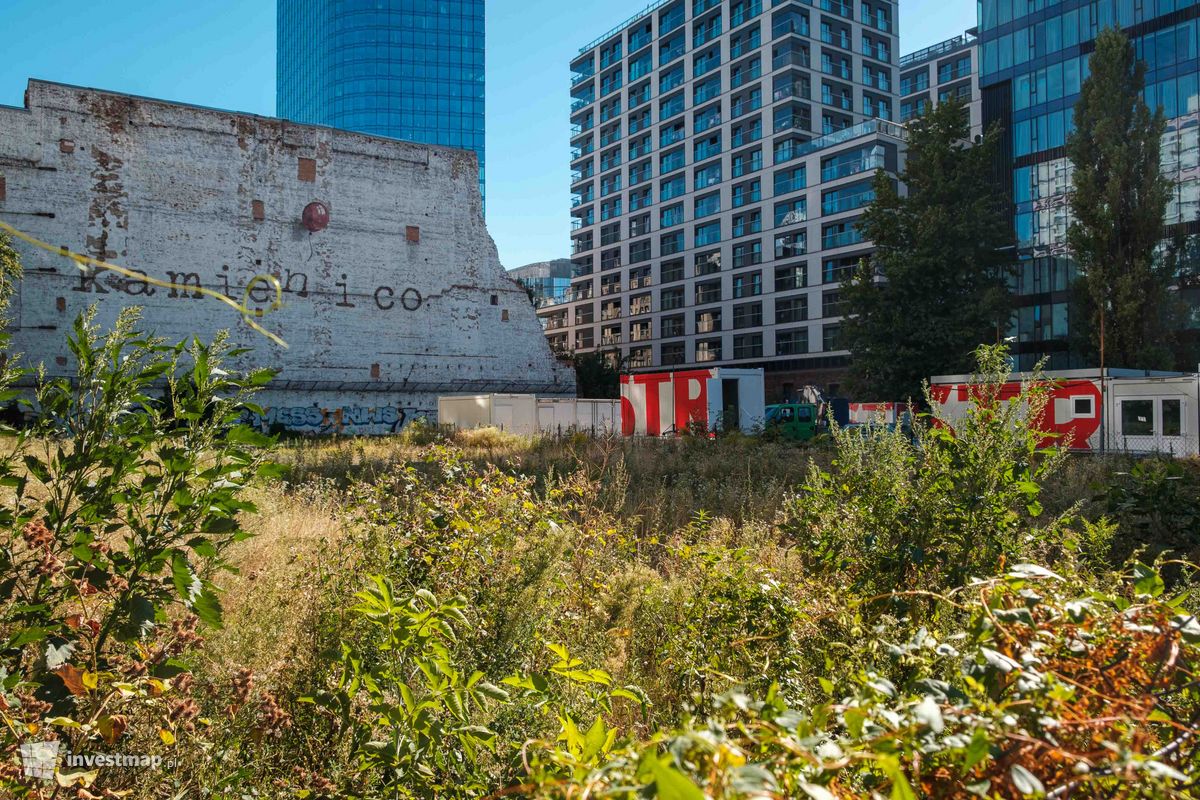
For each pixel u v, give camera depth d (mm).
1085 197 36156
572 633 4051
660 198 75438
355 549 4160
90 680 2037
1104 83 36469
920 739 1169
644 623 4363
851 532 4070
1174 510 6551
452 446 6258
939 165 34406
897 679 2521
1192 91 37969
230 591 4141
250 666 3082
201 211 38156
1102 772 1040
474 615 3357
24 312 33469
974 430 3922
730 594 3734
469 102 127625
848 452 4398
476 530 4191
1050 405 23609
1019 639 1454
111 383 2326
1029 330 43344
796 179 62781
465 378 44812
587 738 1474
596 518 7129
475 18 128625
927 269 33562
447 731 2180
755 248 65875
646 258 76938
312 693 2758
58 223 34812
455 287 44938
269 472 2457
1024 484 3729
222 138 38938
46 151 34875
